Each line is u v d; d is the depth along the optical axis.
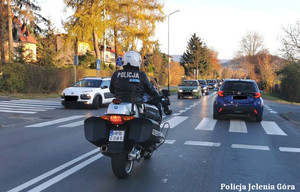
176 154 6.80
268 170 5.72
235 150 7.25
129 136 4.90
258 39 69.69
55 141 8.01
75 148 7.24
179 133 9.41
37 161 6.13
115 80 5.36
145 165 5.94
